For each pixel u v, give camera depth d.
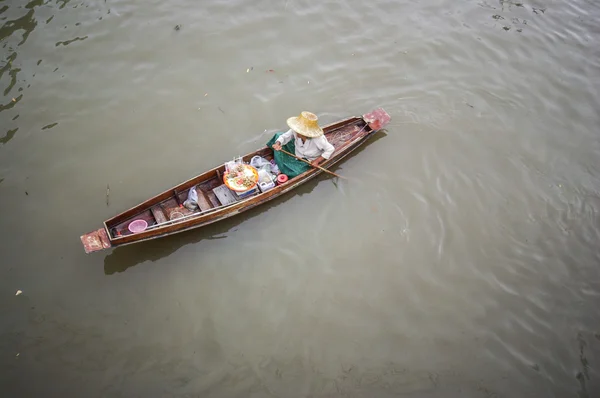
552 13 12.46
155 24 11.32
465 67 11.10
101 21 11.23
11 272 7.57
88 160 9.08
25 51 10.48
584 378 6.96
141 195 8.68
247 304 7.54
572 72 11.12
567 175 9.34
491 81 10.88
